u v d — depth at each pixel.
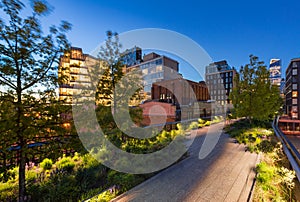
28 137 2.19
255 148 5.08
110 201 2.33
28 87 2.26
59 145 2.58
